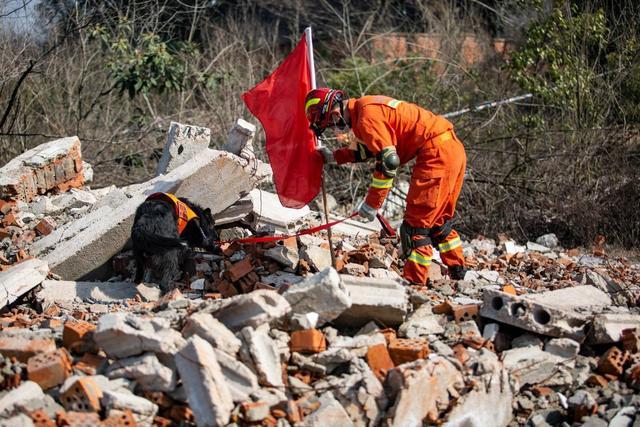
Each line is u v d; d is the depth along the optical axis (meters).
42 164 7.46
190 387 3.70
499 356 4.53
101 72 12.12
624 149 10.09
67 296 5.62
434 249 6.81
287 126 5.81
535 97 11.23
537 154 10.59
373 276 5.67
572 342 4.57
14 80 10.77
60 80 11.56
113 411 3.61
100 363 4.04
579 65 10.55
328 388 4.02
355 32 15.91
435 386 4.02
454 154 5.41
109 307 5.40
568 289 5.56
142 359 3.90
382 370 4.15
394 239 7.28
